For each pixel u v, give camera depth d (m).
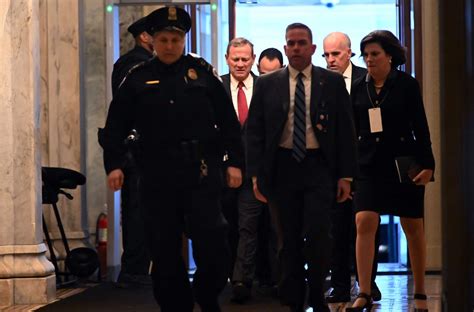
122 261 13.27
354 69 11.50
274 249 11.81
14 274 11.74
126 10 15.95
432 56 14.41
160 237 7.71
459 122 5.64
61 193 13.55
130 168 13.02
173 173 7.67
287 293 8.89
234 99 11.96
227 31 16.39
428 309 10.18
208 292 7.84
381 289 12.51
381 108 9.49
